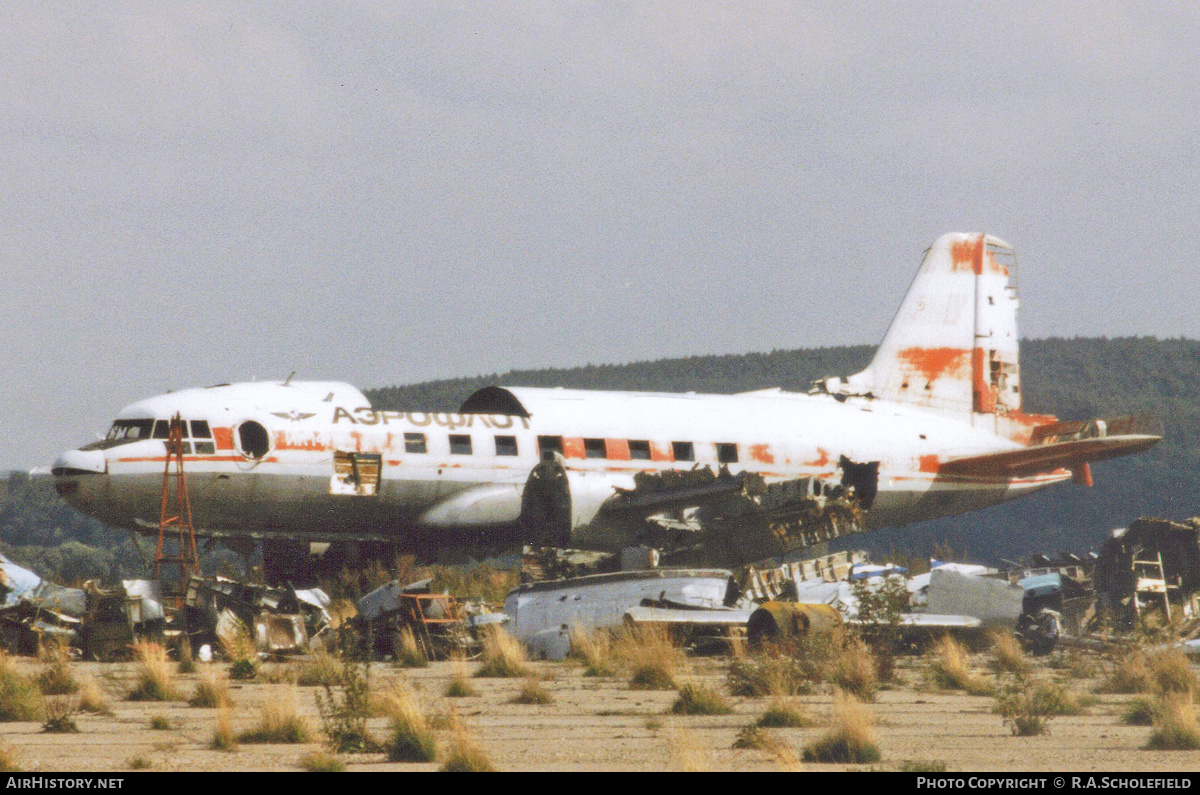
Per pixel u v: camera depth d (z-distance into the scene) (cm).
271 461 13375
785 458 16050
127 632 9481
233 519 13550
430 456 14062
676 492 12788
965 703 6994
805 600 11069
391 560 14700
